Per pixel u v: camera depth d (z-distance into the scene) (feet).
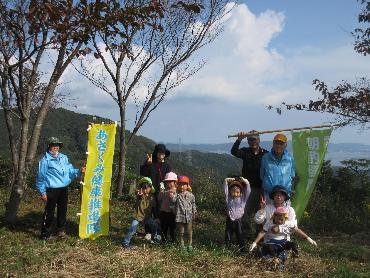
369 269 16.52
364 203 32.14
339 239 23.09
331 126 18.39
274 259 15.55
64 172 19.31
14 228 20.58
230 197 18.47
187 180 18.03
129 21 14.85
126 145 30.58
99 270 14.76
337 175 38.14
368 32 21.39
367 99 20.24
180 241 17.71
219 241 19.90
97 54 16.61
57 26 14.23
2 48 18.48
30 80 21.21
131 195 30.27
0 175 33.47
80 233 19.17
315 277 14.79
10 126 21.66
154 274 14.39
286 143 17.60
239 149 19.13
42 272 14.38
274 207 16.67
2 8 16.16
